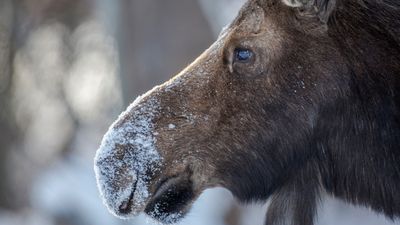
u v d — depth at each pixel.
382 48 12.47
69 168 40.56
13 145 44.59
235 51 12.73
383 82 12.45
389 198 12.70
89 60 44.84
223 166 12.82
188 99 12.80
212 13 29.73
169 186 12.73
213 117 12.77
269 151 12.77
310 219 13.23
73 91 45.47
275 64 12.62
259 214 30.47
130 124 12.68
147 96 12.89
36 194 37.91
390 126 12.49
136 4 29.14
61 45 44.22
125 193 12.48
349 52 12.51
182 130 12.73
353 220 32.25
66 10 43.47
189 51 29.33
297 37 12.58
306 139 12.76
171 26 29.27
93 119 46.28
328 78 12.55
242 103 12.72
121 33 29.41
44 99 44.94
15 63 43.47
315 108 12.63
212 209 30.62
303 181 13.06
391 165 12.57
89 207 34.50
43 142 46.12
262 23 12.69
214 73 12.84
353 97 12.56
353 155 12.74
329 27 12.55
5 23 42.34
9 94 43.53
